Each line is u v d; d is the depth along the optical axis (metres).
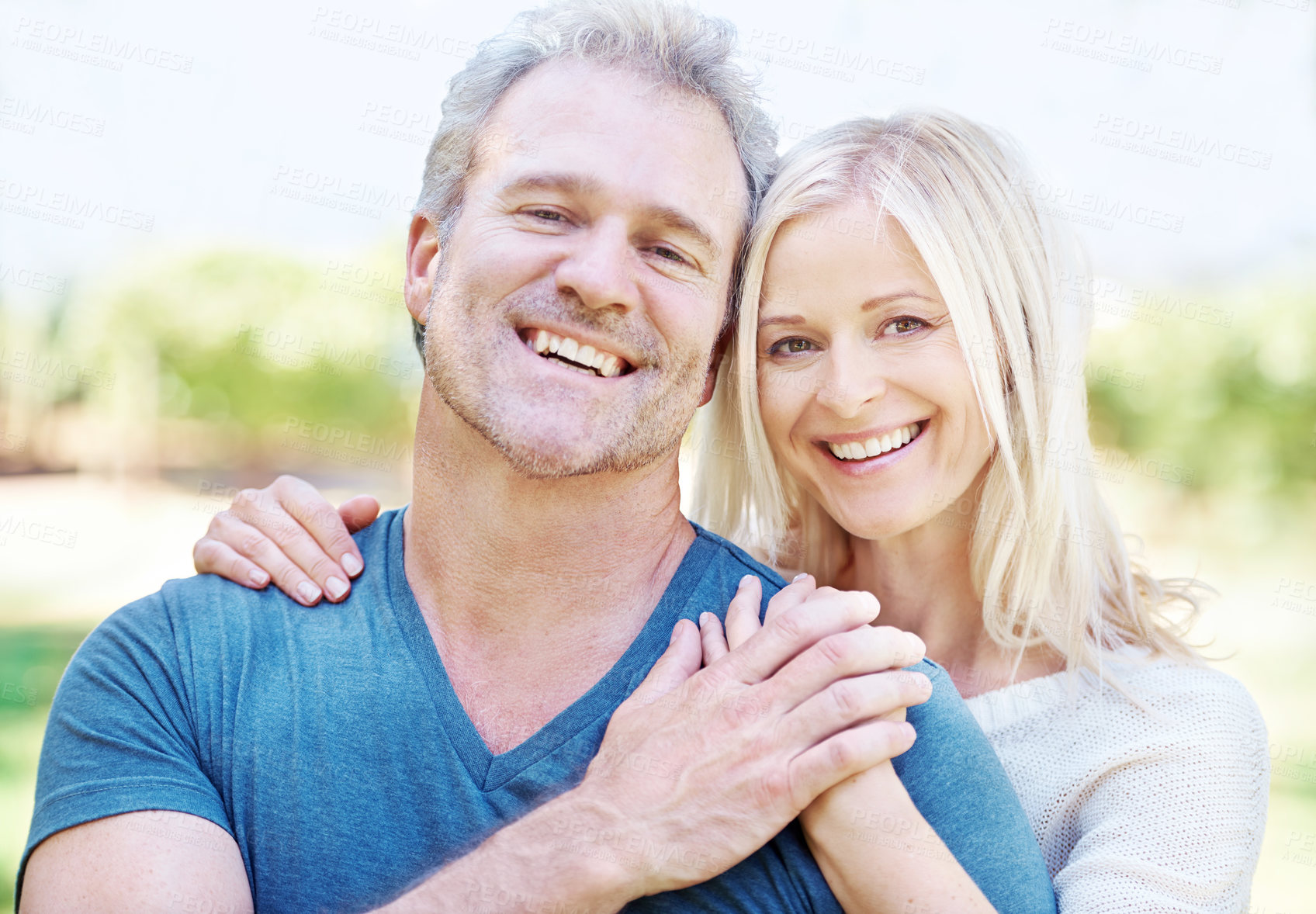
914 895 1.22
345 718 1.35
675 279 1.43
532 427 1.35
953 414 1.73
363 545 1.57
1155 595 2.03
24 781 4.80
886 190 1.64
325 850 1.30
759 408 1.81
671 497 1.51
